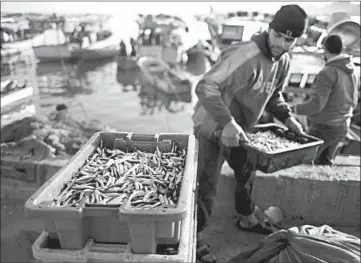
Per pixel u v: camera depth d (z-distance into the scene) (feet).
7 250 10.64
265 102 9.72
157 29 101.81
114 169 6.87
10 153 12.78
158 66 80.79
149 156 7.70
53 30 107.96
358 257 7.02
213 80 8.53
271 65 8.82
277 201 11.71
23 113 31.27
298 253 7.43
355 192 11.19
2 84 34.06
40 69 86.99
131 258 5.05
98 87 74.59
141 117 57.26
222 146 9.60
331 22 17.04
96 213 5.03
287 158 9.40
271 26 8.16
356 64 17.47
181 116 58.03
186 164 6.52
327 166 12.42
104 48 98.68
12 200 12.62
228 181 11.90
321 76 12.51
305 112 12.84
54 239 5.50
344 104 12.85
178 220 4.81
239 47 8.59
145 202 5.71
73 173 6.44
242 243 10.53
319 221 11.76
